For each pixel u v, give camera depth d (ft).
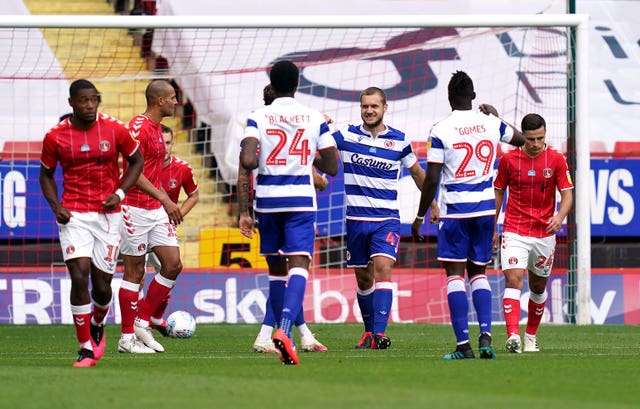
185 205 129.49
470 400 62.54
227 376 77.97
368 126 117.60
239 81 185.88
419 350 112.06
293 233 88.58
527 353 106.01
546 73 186.39
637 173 183.93
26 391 68.49
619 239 181.98
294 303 87.20
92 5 193.67
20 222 173.88
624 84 189.16
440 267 178.81
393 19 157.17
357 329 153.99
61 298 169.48
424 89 187.42
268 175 89.15
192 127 184.85
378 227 117.08
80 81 85.56
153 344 110.83
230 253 175.32
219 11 188.85
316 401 62.13
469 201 94.02
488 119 95.40
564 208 105.09
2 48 185.88
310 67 186.80
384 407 59.31
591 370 82.89
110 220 88.33
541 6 191.31
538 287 108.88
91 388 69.87
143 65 189.57
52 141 86.12
